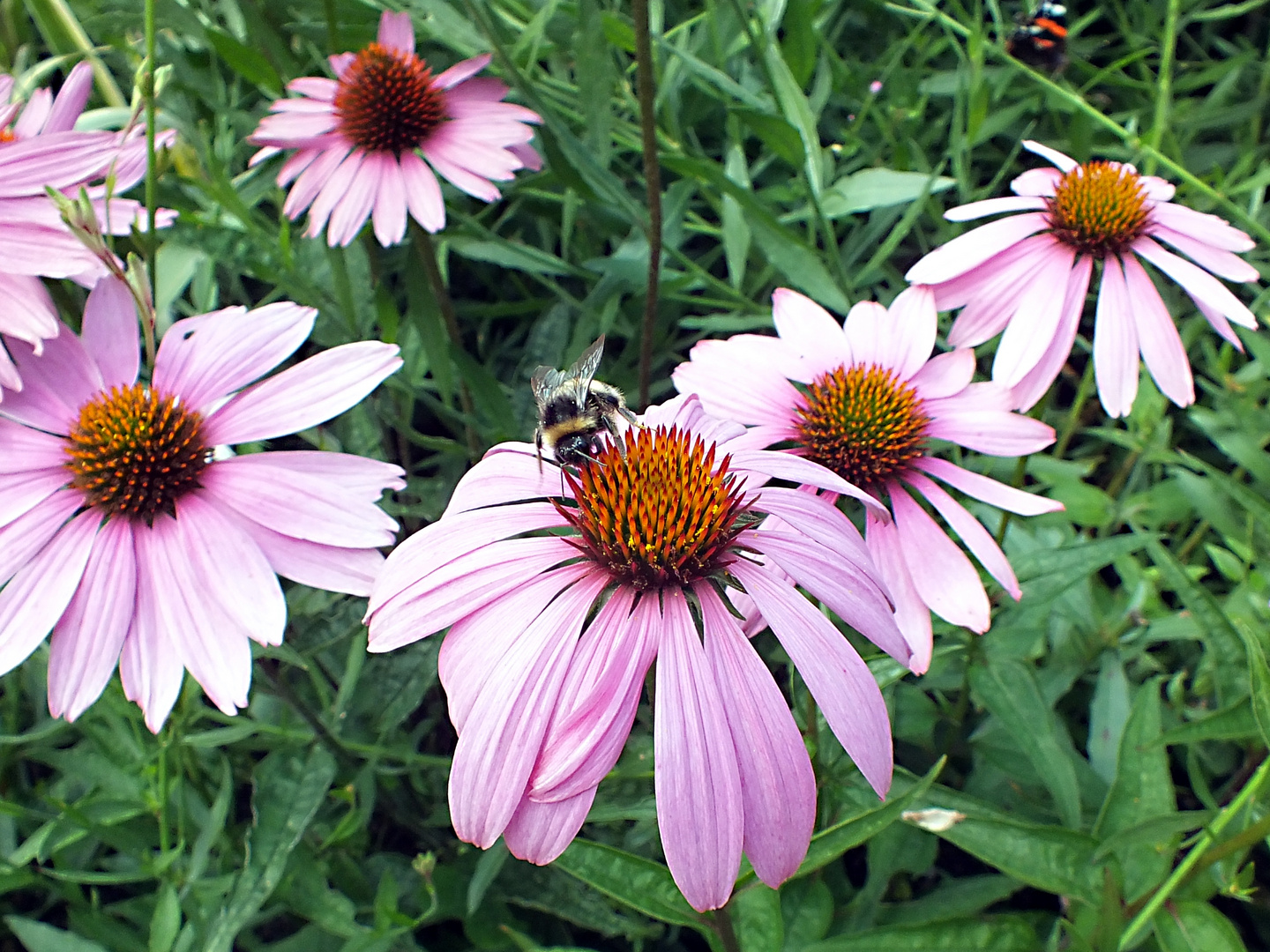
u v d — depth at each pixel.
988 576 0.33
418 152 0.38
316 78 0.40
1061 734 0.34
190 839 0.33
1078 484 0.38
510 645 0.21
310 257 0.40
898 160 0.44
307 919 0.35
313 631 0.32
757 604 0.21
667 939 0.35
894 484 0.29
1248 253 0.45
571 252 0.48
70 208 0.25
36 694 0.36
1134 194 0.32
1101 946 0.23
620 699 0.20
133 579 0.25
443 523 0.23
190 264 0.36
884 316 0.32
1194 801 0.37
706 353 0.31
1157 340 0.31
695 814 0.19
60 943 0.31
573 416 0.24
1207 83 0.53
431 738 0.40
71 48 0.41
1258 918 0.35
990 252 0.31
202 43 0.43
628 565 0.21
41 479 0.26
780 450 0.31
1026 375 0.30
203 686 0.24
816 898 0.28
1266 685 0.23
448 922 0.36
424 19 0.42
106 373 0.28
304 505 0.26
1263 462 0.36
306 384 0.27
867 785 0.28
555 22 0.41
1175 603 0.41
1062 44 0.43
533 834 0.19
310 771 0.30
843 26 0.55
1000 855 0.26
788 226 0.45
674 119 0.43
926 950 0.26
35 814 0.32
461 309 0.45
